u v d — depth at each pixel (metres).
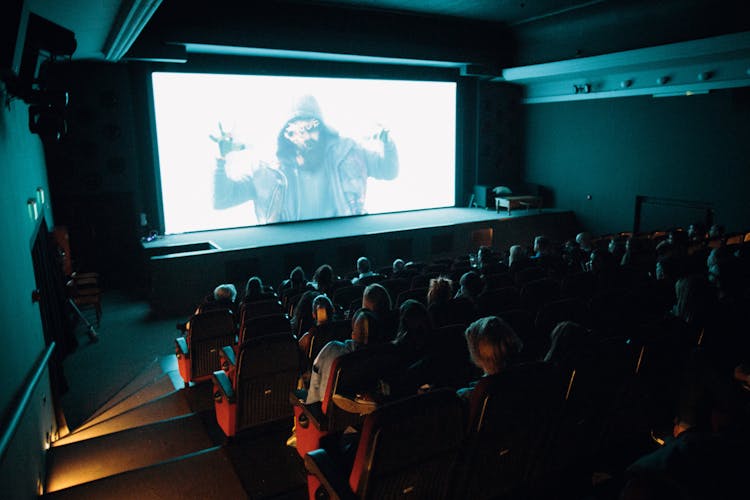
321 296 4.14
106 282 11.88
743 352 3.38
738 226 12.02
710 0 10.77
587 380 2.66
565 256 8.30
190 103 12.05
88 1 6.02
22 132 6.56
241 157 12.77
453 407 2.13
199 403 5.09
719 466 0.97
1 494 2.85
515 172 17.34
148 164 11.93
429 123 15.56
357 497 2.11
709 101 12.23
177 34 10.44
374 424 1.97
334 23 12.05
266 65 12.78
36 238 6.18
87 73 11.05
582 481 2.88
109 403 6.16
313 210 13.91
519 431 2.47
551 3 12.46
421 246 12.92
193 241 11.44
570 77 14.72
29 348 4.60
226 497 3.12
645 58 11.89
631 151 14.09
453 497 2.43
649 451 3.17
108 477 3.33
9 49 3.95
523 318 4.05
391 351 2.84
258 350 3.62
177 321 9.41
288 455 3.57
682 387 2.37
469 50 14.39
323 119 13.72
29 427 3.81
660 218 13.69
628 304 4.74
